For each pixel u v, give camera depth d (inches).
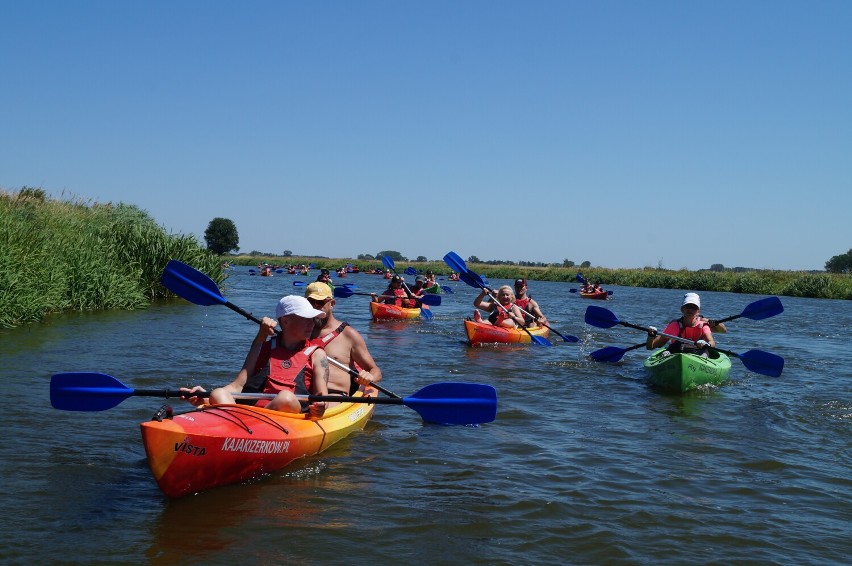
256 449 191.9
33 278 527.5
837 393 354.6
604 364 439.2
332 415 239.0
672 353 395.5
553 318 817.5
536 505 183.5
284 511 173.8
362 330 597.3
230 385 213.6
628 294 1616.6
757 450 241.6
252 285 1360.7
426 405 224.1
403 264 3558.1
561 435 256.5
